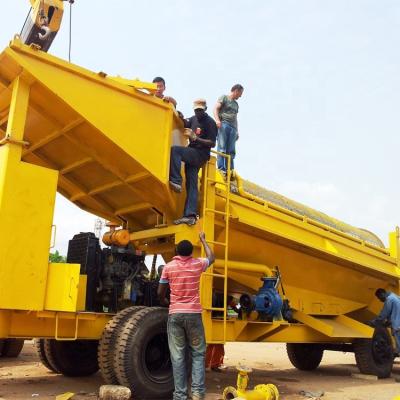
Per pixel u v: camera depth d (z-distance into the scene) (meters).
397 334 9.99
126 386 6.04
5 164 5.61
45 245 5.79
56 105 6.30
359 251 10.93
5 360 10.35
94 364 8.30
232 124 9.32
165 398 6.36
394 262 11.92
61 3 6.80
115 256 7.23
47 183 5.90
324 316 10.54
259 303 8.22
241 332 7.91
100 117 6.38
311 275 9.98
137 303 7.51
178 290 5.83
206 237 7.43
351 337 9.50
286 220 9.23
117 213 8.51
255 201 8.85
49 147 7.44
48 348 8.02
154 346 6.56
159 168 6.92
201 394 5.65
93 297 6.94
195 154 7.28
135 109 6.77
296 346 11.09
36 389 6.89
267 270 8.71
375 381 9.70
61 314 6.00
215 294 8.27
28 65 5.77
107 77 6.51
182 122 7.56
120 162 6.96
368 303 11.54
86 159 7.27
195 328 5.75
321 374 10.56
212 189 7.72
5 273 5.47
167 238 8.01
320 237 9.95
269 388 6.09
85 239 7.08
